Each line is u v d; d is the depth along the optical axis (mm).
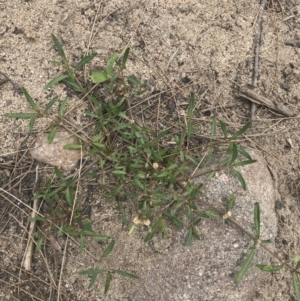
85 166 338
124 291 338
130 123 324
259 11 370
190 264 324
